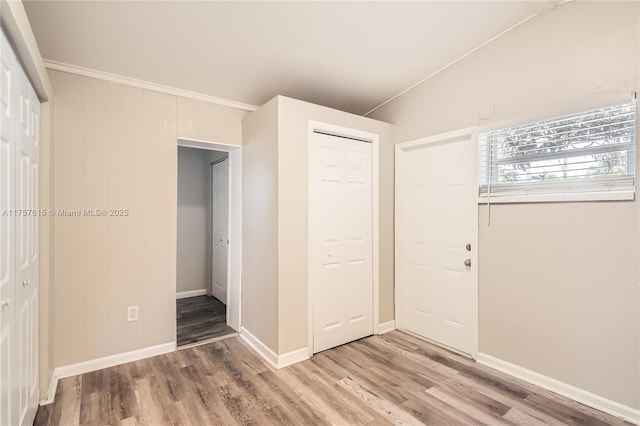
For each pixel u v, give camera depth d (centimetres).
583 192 213
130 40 220
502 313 253
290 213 265
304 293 273
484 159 267
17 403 152
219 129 307
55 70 232
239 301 324
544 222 230
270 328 268
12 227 144
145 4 191
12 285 143
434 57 275
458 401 212
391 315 342
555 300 224
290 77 287
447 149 296
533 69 234
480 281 267
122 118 260
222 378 238
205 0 192
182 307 414
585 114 213
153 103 274
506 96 249
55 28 201
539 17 230
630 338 194
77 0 182
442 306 300
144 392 219
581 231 212
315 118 281
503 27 243
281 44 242
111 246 256
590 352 208
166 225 280
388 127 337
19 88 155
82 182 243
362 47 255
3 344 132
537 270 233
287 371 250
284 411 200
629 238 194
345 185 305
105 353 253
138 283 267
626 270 195
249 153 304
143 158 269
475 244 269
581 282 212
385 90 326
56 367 234
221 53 245
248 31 224
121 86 259
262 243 281
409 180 331
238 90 296
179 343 301
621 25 196
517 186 246
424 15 224
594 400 206
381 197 330
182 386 227
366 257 321
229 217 342
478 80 267
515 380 238
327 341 290
